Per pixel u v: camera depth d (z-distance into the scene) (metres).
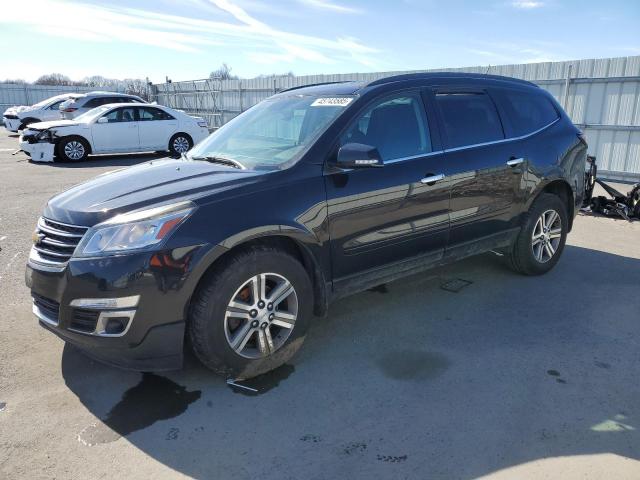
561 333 3.96
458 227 4.26
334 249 3.51
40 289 3.06
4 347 3.68
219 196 3.06
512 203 4.68
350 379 3.32
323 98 4.03
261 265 3.15
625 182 11.23
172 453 2.63
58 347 3.70
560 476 2.45
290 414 2.95
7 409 2.97
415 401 3.07
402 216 3.83
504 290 4.82
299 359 3.57
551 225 5.14
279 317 3.29
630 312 4.34
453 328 4.04
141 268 2.81
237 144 4.07
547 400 3.07
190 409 3.00
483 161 4.33
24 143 14.48
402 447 2.67
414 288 4.87
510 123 4.71
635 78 10.73
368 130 3.75
